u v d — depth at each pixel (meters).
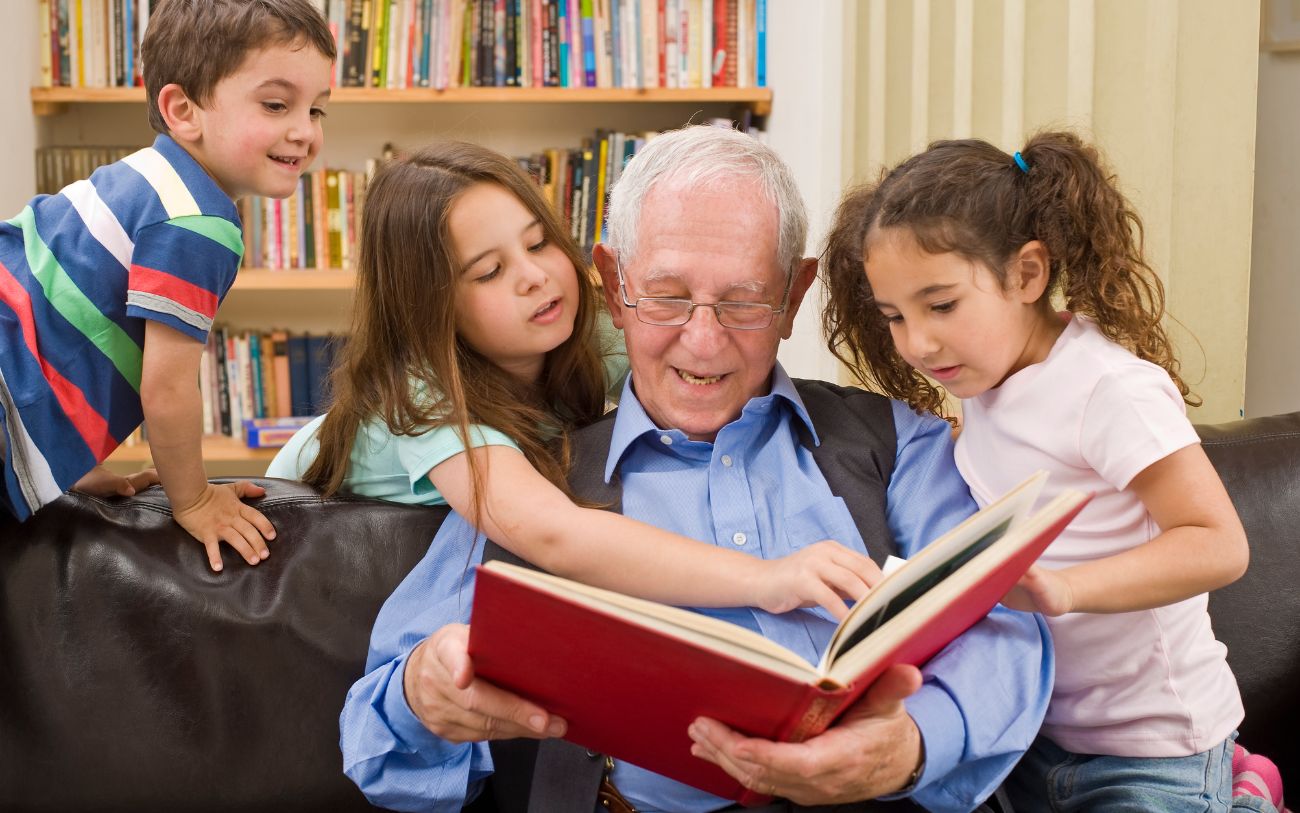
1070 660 1.44
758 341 1.47
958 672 1.30
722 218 1.42
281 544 1.55
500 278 1.53
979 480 1.49
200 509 1.54
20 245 1.58
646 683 1.04
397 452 1.59
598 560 1.34
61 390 1.54
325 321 3.93
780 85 3.50
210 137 1.69
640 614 1.03
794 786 1.11
